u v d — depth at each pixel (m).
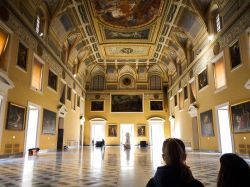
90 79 37.38
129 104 36.81
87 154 17.27
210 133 19.09
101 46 28.48
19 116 14.66
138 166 9.94
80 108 33.28
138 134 35.84
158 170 2.03
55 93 21.53
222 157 1.96
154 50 29.86
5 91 13.02
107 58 32.88
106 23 22.80
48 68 19.67
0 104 12.74
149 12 20.98
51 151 20.48
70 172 8.15
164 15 21.34
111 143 35.53
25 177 7.05
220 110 17.84
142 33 25.00
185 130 26.47
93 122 36.09
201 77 21.14
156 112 36.44
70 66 27.41
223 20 16.55
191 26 21.48
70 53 25.44
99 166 9.95
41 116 18.27
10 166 9.91
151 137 35.81
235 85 15.01
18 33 14.37
